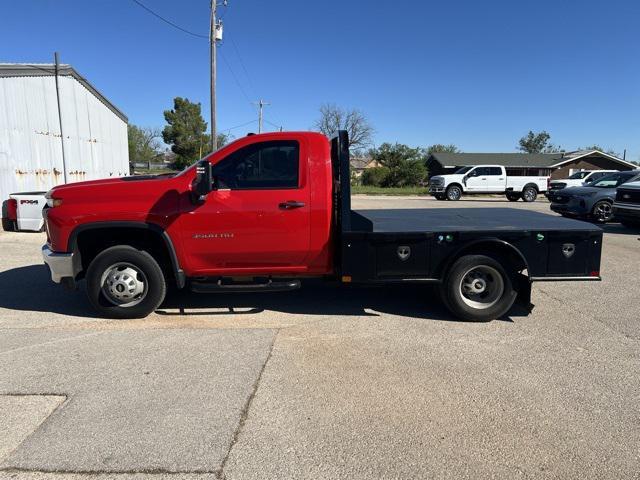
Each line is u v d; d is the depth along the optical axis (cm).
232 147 520
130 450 296
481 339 490
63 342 477
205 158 524
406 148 5569
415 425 326
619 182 1540
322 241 528
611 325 537
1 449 297
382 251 527
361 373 407
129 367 418
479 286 542
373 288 691
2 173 1523
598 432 319
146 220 516
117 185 524
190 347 465
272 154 523
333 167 566
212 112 2738
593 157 5462
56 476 272
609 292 684
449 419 334
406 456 292
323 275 560
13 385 383
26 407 348
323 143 525
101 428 321
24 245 1030
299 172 521
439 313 577
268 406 351
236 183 522
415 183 5497
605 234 1262
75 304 608
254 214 515
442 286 540
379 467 281
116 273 539
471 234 528
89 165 2138
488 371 412
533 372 411
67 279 538
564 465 284
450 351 457
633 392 375
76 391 373
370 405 353
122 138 2609
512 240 531
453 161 5688
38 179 1709
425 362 431
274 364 425
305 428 322
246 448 299
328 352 453
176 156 7262
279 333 505
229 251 524
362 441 307
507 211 776
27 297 639
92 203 519
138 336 495
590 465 284
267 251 527
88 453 293
